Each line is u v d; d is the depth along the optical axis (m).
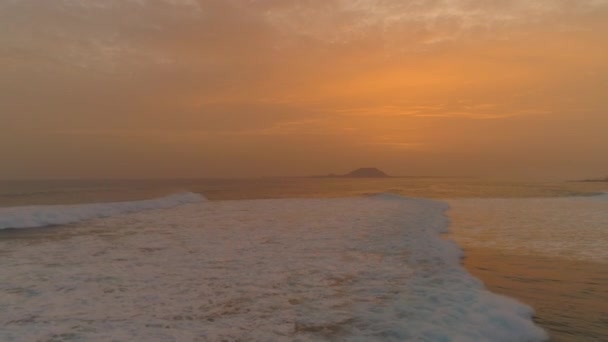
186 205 20.25
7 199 22.66
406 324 4.22
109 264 7.21
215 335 4.04
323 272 6.55
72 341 3.92
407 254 7.85
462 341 3.74
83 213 15.01
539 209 16.97
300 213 15.70
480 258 7.57
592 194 28.00
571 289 5.57
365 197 25.41
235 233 10.75
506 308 4.63
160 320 4.47
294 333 4.07
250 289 5.63
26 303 5.07
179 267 6.96
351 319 4.43
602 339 3.91
